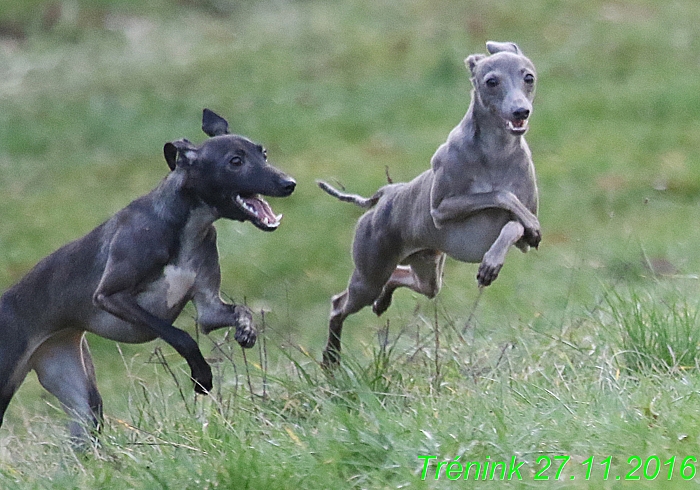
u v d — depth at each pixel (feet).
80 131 85.66
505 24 98.43
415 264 37.63
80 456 31.68
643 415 28.14
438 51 94.58
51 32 103.71
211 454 28.58
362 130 82.28
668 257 56.80
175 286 32.63
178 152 32.24
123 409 38.14
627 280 50.47
